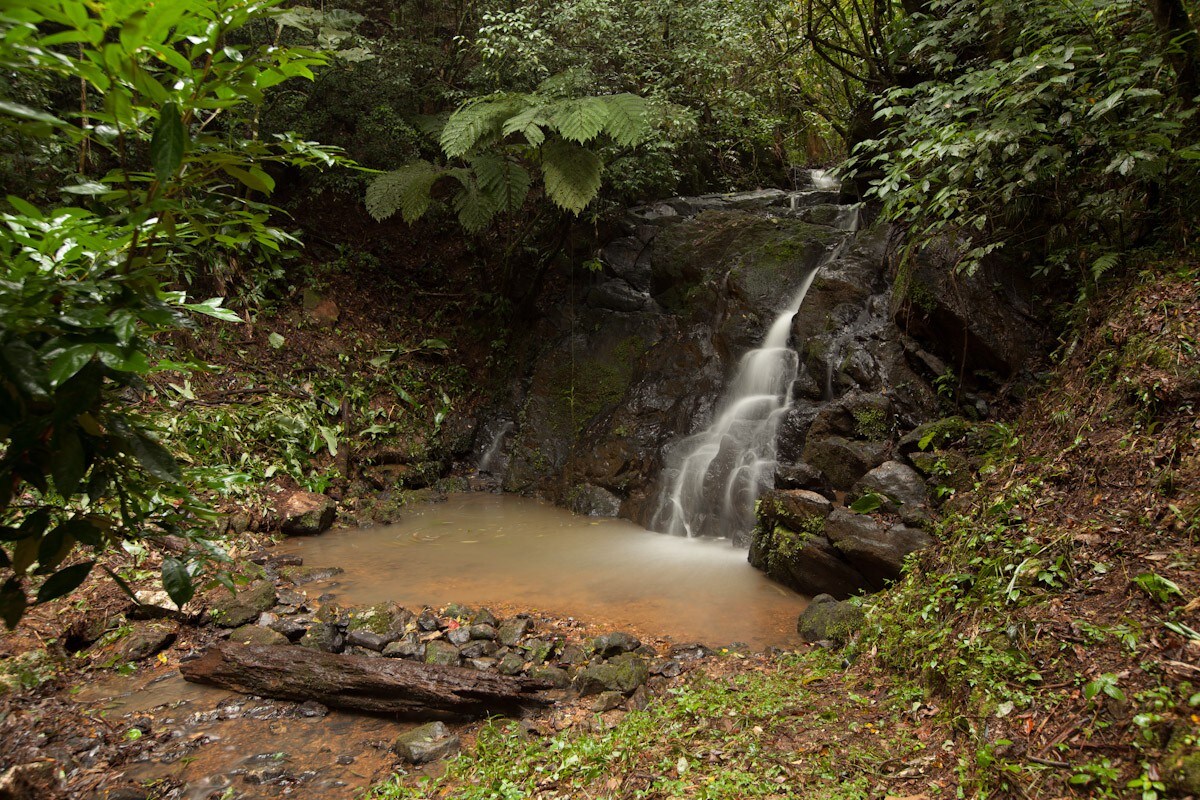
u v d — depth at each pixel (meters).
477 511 8.27
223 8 1.67
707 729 3.48
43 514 1.79
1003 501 4.22
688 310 9.43
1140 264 5.04
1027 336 6.40
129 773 3.47
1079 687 2.90
